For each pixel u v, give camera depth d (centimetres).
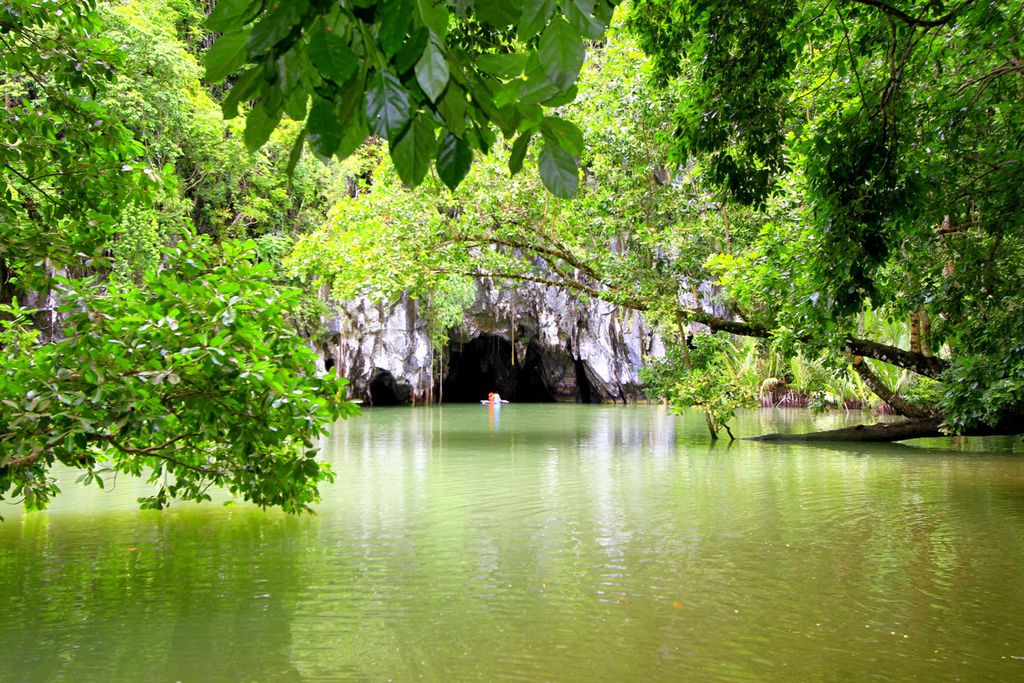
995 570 562
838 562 588
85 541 651
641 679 362
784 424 2220
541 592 505
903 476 1083
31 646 403
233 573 549
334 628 433
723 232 1534
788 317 1161
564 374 4294
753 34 577
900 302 1063
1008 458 1329
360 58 135
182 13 2844
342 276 1573
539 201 1485
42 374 511
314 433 577
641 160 1506
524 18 135
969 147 784
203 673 367
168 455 652
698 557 602
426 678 361
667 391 1731
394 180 1577
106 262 578
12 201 575
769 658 389
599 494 914
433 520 750
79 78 532
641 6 670
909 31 573
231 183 2823
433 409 3256
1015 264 920
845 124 570
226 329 536
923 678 362
